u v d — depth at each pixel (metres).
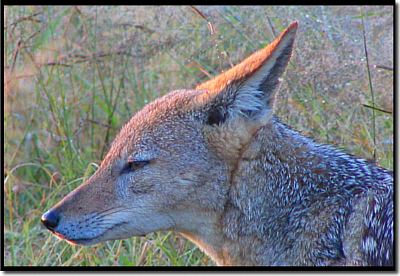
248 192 9.24
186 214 9.38
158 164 9.30
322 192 9.11
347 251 8.72
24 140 15.08
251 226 9.26
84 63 15.45
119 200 9.38
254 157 9.23
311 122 13.03
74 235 9.39
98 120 15.25
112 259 11.96
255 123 9.18
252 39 14.00
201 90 9.62
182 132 9.31
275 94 9.07
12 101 15.35
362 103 13.05
